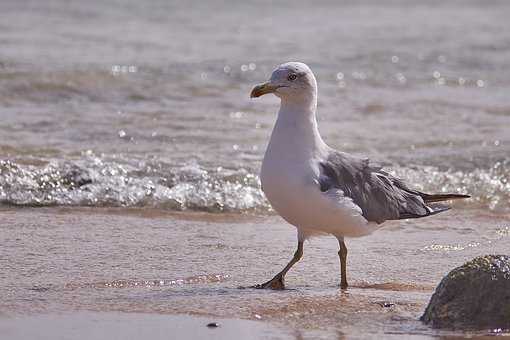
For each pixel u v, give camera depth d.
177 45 26.61
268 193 9.95
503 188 15.27
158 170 15.16
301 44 27.95
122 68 22.44
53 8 31.75
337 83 23.19
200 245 11.82
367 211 10.08
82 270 10.46
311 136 9.98
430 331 8.43
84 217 13.08
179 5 34.78
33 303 9.11
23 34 26.53
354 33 30.56
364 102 21.28
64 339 8.05
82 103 19.89
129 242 11.84
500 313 8.46
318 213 9.78
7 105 19.31
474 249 11.94
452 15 35.84
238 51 26.23
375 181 10.28
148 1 35.09
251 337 8.23
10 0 32.53
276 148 9.90
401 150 17.27
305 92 9.98
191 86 21.72
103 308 9.00
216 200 14.23
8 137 16.88
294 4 37.06
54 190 14.23
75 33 27.45
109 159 15.62
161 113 19.38
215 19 32.22
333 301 9.38
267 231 12.73
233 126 18.64
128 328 8.40
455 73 25.00
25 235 11.95
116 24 29.78
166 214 13.50
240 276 10.47
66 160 15.42
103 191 14.27
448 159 16.70
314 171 9.76
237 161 16.05
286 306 9.18
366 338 8.24
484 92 22.94
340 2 38.41
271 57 25.55
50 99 19.97
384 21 33.72
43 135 17.20
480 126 19.28
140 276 10.29
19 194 14.00
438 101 21.62
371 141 17.81
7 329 8.26
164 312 8.91
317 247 11.83
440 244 12.13
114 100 20.28
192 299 9.38
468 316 8.51
